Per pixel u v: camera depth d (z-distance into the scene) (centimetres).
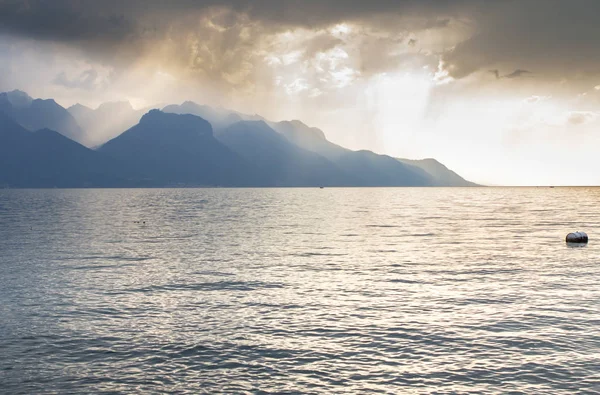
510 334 2483
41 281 3825
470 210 14938
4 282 3784
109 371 2058
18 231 8056
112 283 3747
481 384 1923
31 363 2141
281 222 10038
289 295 3334
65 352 2269
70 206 18000
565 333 2491
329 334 2500
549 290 3466
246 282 3772
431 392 1864
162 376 2011
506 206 17775
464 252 5447
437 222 10006
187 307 3031
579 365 2091
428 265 4566
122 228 8644
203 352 2264
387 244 6203
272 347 2325
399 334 2495
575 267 4450
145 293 3409
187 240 6712
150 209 15825
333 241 6538
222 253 5394
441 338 2431
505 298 3225
